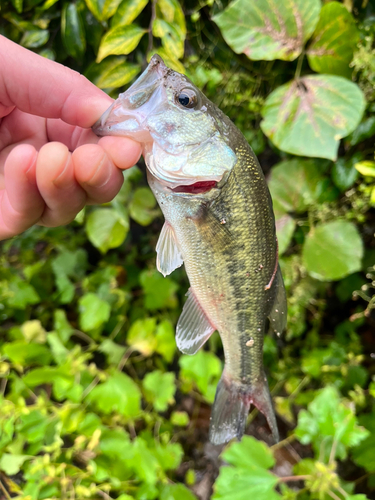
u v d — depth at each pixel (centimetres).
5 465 26
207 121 18
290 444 37
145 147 18
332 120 25
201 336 21
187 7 28
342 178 30
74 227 41
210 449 37
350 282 36
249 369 22
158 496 28
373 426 30
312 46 27
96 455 28
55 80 19
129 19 24
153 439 32
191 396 39
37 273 40
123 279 41
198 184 18
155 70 17
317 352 36
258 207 18
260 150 33
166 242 20
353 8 29
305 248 31
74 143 22
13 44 19
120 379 31
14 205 18
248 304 20
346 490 28
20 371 32
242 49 26
